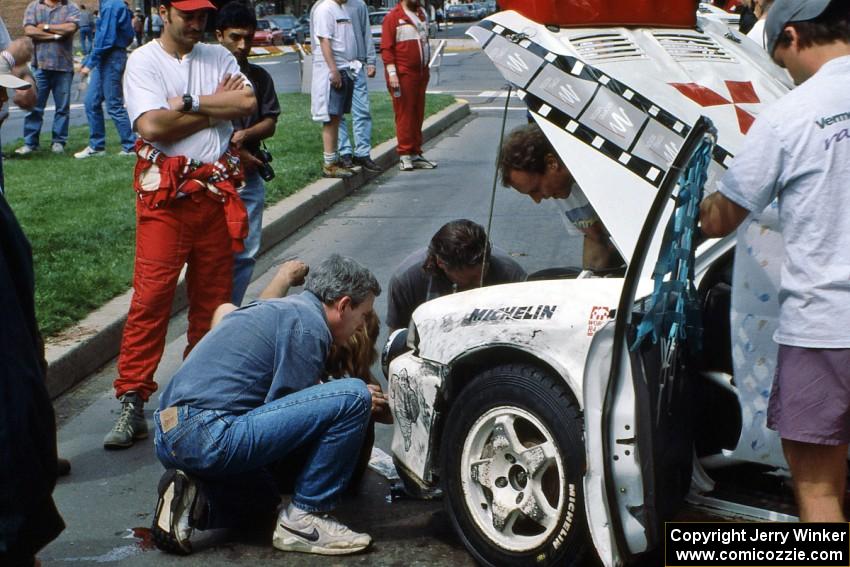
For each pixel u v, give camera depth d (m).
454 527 3.88
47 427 2.99
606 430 3.26
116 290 7.14
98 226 8.85
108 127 16.23
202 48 5.25
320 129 14.50
